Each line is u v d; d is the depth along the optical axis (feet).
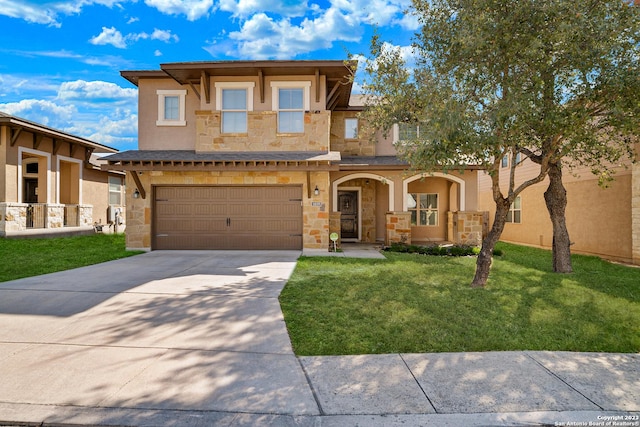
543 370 12.89
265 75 42.27
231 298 21.06
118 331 16.06
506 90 21.18
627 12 20.31
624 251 39.68
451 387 11.68
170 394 11.16
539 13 19.56
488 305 20.12
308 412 10.34
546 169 23.50
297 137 41.83
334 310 19.06
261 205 41.68
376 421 9.95
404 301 20.67
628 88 19.92
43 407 10.41
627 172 39.47
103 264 32.17
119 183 75.92
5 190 48.55
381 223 56.70
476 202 49.24
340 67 40.40
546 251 48.06
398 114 26.55
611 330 16.78
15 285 23.62
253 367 12.96
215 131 41.75
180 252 40.24
